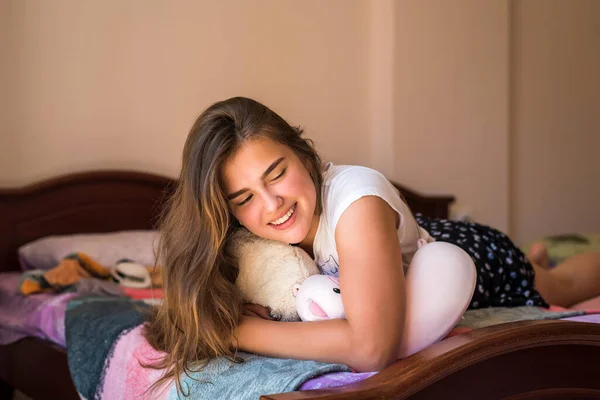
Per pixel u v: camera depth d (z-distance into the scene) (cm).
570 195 452
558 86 446
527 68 434
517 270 186
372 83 382
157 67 323
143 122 321
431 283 129
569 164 451
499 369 112
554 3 443
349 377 114
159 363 145
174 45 327
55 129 301
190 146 136
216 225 135
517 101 430
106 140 312
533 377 116
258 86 349
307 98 363
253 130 130
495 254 187
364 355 120
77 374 176
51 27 299
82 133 307
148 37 321
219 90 338
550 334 115
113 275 249
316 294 135
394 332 121
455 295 129
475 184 395
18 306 235
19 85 294
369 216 126
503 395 113
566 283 221
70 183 296
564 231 450
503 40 403
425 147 380
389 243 125
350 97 376
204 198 133
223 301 138
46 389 209
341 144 374
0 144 291
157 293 234
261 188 131
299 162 135
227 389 124
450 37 386
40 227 290
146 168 321
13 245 284
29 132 296
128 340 164
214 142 130
